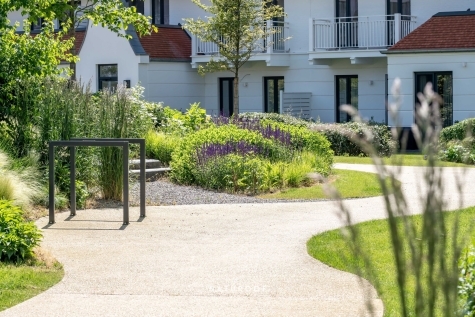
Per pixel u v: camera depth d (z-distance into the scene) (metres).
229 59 29.72
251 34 29.23
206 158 15.77
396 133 3.11
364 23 30.19
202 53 32.94
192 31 29.88
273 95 33.28
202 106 34.12
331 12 31.41
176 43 33.44
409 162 19.80
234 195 14.46
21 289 7.53
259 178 15.02
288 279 7.98
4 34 14.34
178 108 33.00
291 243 9.82
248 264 8.69
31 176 12.67
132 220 11.53
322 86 31.77
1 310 6.84
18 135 13.80
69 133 13.41
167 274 8.24
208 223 11.32
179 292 7.51
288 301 7.15
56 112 13.55
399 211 3.25
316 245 9.62
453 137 21.70
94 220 11.49
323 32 30.59
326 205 13.06
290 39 32.44
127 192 11.19
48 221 11.36
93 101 14.55
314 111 32.03
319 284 7.75
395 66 27.22
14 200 11.32
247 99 33.72
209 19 29.45
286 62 32.28
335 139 23.94
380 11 30.34
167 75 32.53
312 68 31.98
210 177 15.31
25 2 14.35
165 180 16.16
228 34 29.22
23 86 13.95
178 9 35.50
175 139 18.48
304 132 18.80
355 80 31.12
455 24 27.12
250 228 10.91
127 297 7.33
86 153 13.36
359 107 30.81
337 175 17.23
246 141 16.95
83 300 7.21
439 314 5.92
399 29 28.59
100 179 13.34
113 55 32.25
